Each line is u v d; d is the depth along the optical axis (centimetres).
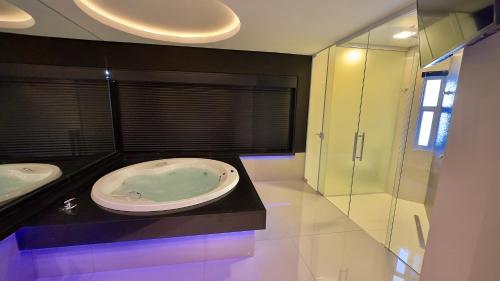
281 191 340
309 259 197
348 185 316
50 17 201
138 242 173
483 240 82
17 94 196
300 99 359
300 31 238
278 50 322
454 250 96
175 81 314
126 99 314
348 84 291
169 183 264
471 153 87
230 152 348
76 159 254
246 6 180
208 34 288
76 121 256
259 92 351
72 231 149
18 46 196
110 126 305
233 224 171
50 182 188
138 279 169
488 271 80
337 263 194
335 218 267
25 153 200
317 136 341
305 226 249
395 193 234
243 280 172
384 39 244
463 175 92
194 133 342
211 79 323
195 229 166
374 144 290
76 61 268
